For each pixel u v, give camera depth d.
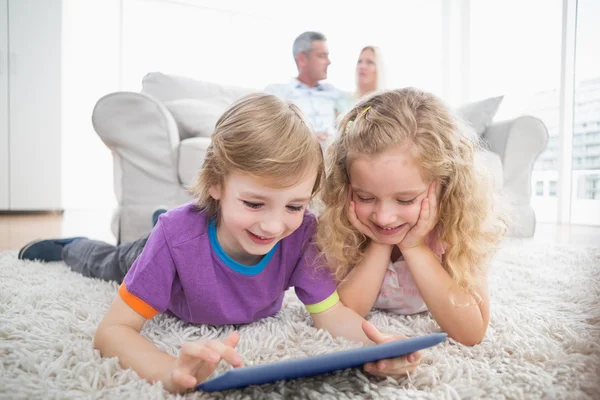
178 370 0.62
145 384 0.64
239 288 0.88
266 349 0.78
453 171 0.87
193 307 0.88
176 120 2.34
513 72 4.54
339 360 0.56
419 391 0.64
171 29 5.47
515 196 2.53
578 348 0.79
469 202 0.90
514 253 1.82
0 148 4.40
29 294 1.10
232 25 5.76
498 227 1.00
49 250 1.63
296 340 0.86
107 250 1.37
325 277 0.92
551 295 1.19
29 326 0.87
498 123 2.68
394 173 0.79
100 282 1.33
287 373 0.55
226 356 0.60
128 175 2.03
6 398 0.59
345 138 0.88
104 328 0.77
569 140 3.80
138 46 5.34
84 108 5.07
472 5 5.00
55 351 0.75
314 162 0.75
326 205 0.93
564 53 3.82
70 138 5.03
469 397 0.63
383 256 0.94
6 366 0.70
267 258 0.88
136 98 1.98
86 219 3.91
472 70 5.03
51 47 4.50
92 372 0.67
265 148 0.71
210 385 0.56
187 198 2.02
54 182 4.58
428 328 0.95
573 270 1.51
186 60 5.57
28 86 4.45
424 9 5.43
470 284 0.87
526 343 0.80
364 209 0.86
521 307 1.06
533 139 2.52
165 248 0.82
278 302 1.01
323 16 6.02
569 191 3.81
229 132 0.74
